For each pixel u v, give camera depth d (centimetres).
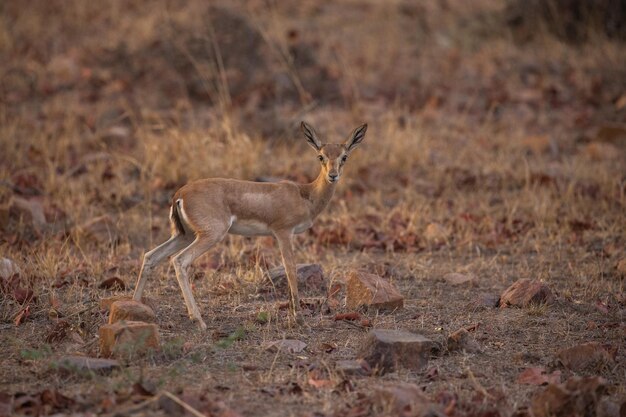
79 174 1558
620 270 1192
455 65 2280
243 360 879
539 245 1330
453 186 1598
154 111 1828
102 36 2205
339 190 1540
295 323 982
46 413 735
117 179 1534
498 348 939
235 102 1900
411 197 1533
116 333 859
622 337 962
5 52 2103
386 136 1752
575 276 1195
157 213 1440
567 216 1445
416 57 2327
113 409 738
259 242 1302
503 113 2005
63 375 821
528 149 1791
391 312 1045
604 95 2105
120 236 1306
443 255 1300
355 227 1386
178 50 1992
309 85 1995
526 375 848
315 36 2362
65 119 1772
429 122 1914
